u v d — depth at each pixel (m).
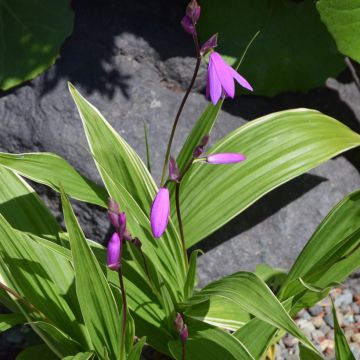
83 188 1.01
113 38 1.16
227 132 1.16
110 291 0.91
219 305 1.01
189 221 1.03
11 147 1.15
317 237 1.02
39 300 0.97
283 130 1.06
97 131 1.02
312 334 1.12
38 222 1.03
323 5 1.12
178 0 1.19
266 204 1.14
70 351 0.96
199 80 1.17
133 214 0.97
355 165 1.21
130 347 0.93
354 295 1.17
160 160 1.13
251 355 0.94
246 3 1.18
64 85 1.14
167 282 0.99
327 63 1.19
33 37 1.15
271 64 1.18
